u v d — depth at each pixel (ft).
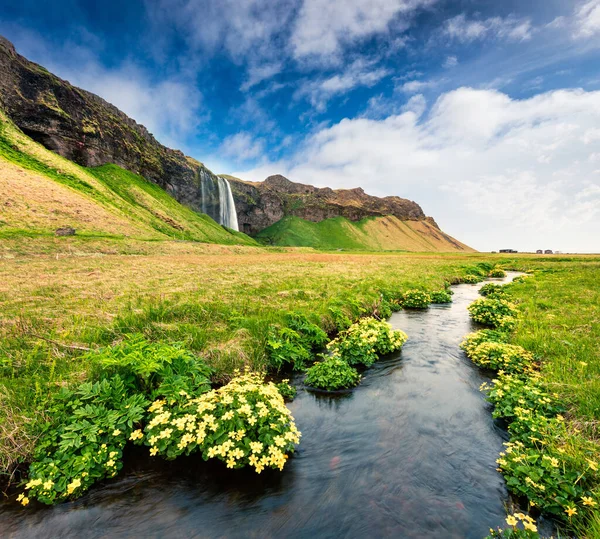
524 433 16.25
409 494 13.43
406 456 15.89
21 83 333.01
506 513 12.39
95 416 15.71
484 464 15.21
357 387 24.16
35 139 326.24
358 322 40.04
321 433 18.06
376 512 12.57
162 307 34.30
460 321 45.73
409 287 68.28
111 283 56.13
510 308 44.09
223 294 46.80
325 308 40.68
